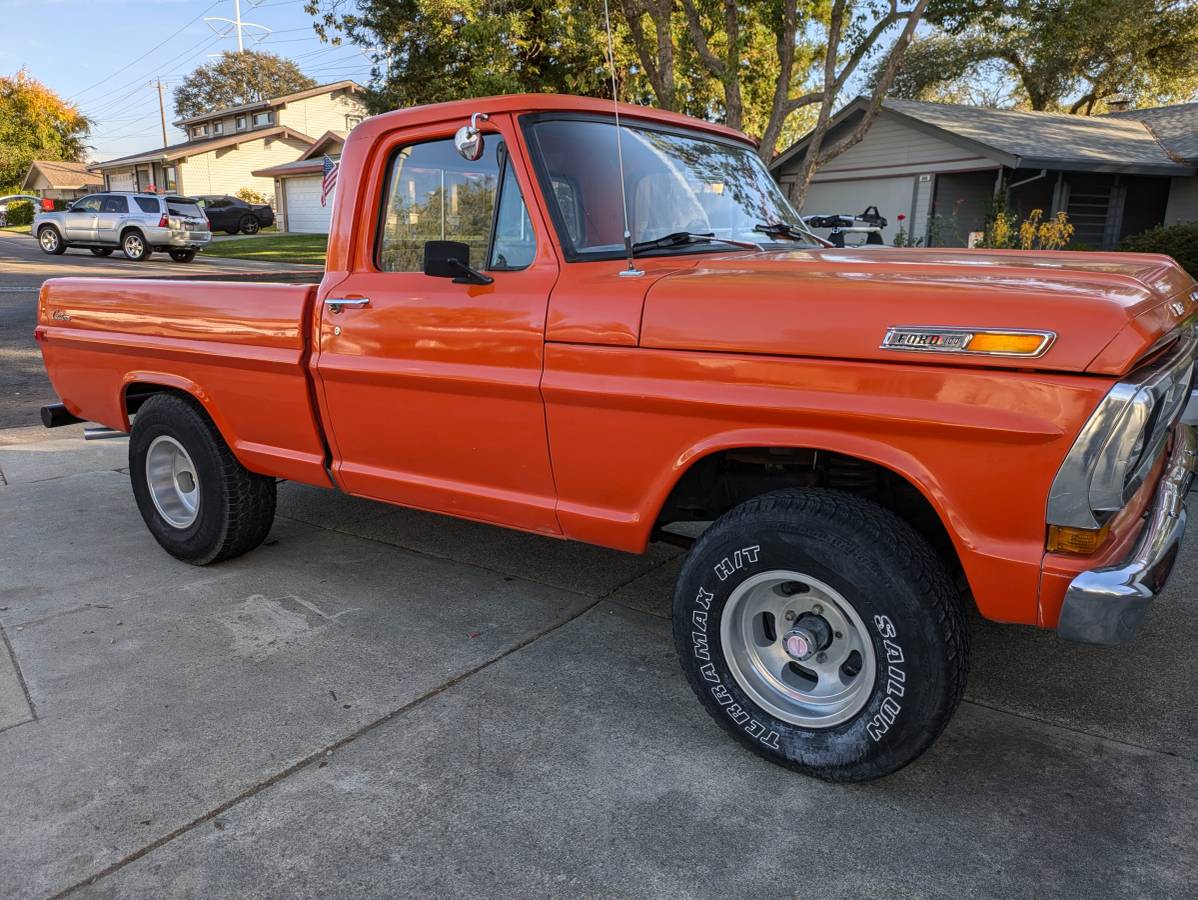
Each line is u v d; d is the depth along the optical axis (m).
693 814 2.56
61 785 2.71
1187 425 3.33
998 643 3.61
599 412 2.87
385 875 2.33
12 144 64.56
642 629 3.79
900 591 2.39
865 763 2.56
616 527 2.97
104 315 4.57
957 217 20.64
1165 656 3.46
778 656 2.79
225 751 2.88
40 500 5.62
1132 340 2.09
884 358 2.33
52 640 3.67
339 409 3.67
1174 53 28.72
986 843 2.42
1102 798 2.61
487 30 17.39
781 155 22.84
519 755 2.86
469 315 3.15
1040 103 30.97
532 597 4.12
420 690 3.27
